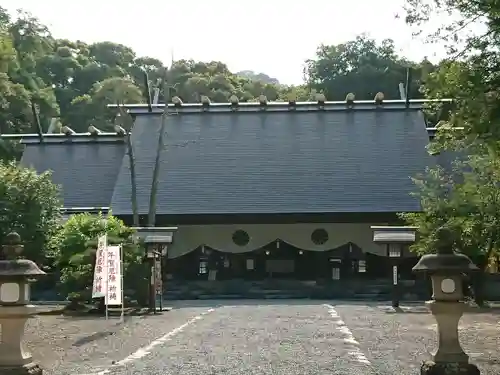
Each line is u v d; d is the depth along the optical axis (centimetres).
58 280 2714
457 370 692
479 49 1060
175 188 3253
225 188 3238
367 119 3591
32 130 4397
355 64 5775
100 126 5109
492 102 1041
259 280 3084
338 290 2878
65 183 3519
